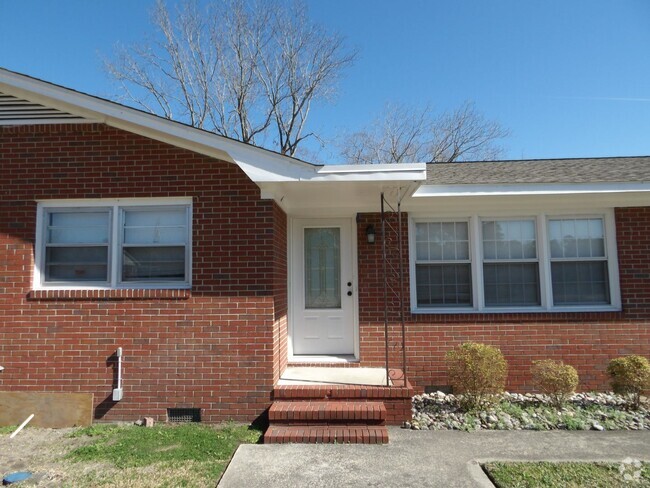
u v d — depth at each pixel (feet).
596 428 18.79
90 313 20.48
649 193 23.15
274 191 20.84
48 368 20.30
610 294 24.29
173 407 20.01
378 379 21.34
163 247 21.17
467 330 23.94
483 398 20.93
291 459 15.78
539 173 26.25
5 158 21.26
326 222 25.76
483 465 15.19
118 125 21.16
